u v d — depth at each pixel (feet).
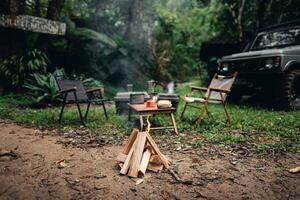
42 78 24.12
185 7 53.52
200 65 44.42
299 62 20.45
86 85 27.40
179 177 8.54
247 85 22.15
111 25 41.14
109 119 17.15
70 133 13.67
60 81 16.52
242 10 33.50
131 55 40.34
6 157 9.89
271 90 21.48
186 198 7.41
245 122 16.33
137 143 9.20
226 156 10.50
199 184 8.15
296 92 21.02
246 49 25.88
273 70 19.84
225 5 36.14
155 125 15.64
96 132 13.91
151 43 45.39
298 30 21.89
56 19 26.84
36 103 22.82
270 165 9.62
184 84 43.68
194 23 49.73
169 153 10.81
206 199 7.38
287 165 9.62
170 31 49.11
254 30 34.63
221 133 13.87
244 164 9.70
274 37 23.53
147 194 7.57
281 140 12.73
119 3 40.42
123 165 8.88
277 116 17.93
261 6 33.09
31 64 25.53
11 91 25.72
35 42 29.40
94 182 8.16
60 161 9.66
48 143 11.89
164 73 45.16
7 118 17.13
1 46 25.72
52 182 8.11
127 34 42.45
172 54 49.49
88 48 33.76
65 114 18.75
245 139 12.64
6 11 23.97
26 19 24.36
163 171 9.04
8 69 25.48
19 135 13.09
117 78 37.32
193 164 9.64
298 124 15.51
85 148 11.31
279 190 7.88
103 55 34.88
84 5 37.65
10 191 7.50
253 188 7.97
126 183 8.14
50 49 32.63
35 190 7.61
